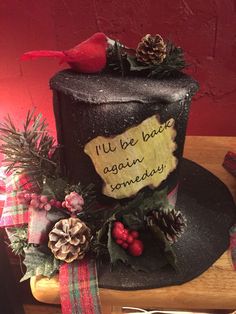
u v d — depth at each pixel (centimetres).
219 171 47
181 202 41
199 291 33
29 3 46
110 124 32
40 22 47
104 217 34
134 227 35
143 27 47
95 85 33
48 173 39
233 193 44
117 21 47
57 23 47
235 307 34
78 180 37
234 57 49
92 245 34
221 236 38
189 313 62
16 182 41
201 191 43
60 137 36
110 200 36
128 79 34
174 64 36
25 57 33
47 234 35
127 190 35
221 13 46
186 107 34
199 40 48
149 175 35
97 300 33
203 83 51
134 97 31
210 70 50
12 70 51
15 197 39
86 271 34
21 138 38
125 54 36
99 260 35
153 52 35
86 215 36
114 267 35
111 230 33
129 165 34
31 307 69
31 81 52
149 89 32
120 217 34
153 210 34
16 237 37
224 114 54
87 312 33
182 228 34
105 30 48
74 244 33
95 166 34
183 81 34
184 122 35
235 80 51
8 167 39
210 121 55
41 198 35
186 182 44
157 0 45
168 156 35
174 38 48
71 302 33
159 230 33
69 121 33
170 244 35
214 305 34
